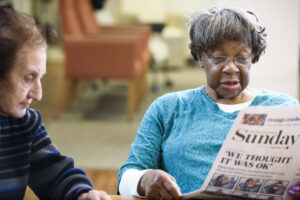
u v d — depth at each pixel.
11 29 1.00
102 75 4.97
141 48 5.61
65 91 5.23
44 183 1.28
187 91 1.52
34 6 9.40
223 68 1.36
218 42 1.34
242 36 1.33
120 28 6.52
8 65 1.00
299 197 1.21
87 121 4.92
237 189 1.18
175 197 1.21
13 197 1.23
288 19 3.99
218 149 1.39
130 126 4.77
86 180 1.27
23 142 1.25
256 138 1.12
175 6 8.16
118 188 1.42
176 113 1.48
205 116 1.44
